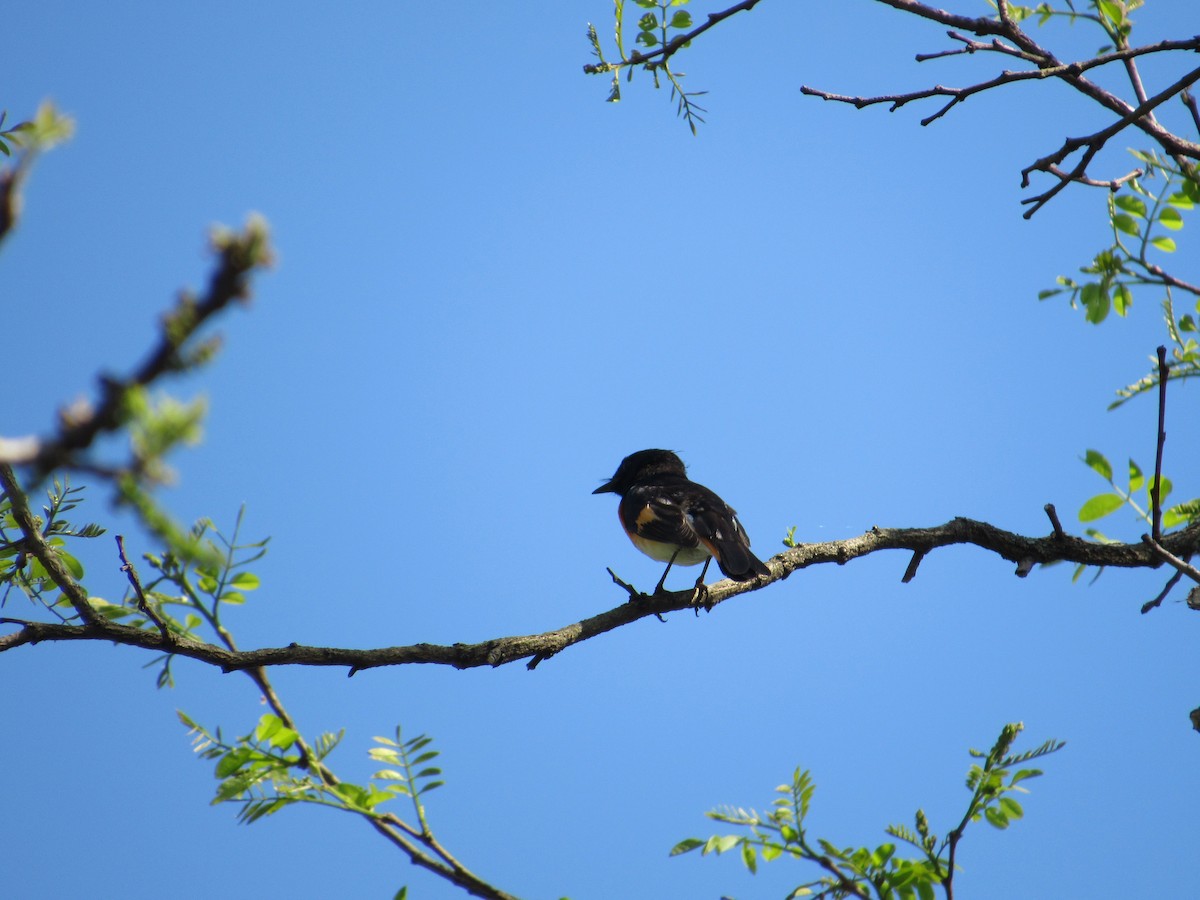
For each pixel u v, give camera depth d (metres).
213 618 6.91
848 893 6.54
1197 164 8.31
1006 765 6.74
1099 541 10.13
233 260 2.21
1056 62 8.55
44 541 7.22
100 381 2.24
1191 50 7.92
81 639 6.46
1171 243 8.39
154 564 6.82
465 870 6.14
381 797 6.20
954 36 8.54
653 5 9.43
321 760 6.36
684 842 6.60
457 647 7.84
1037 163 8.11
